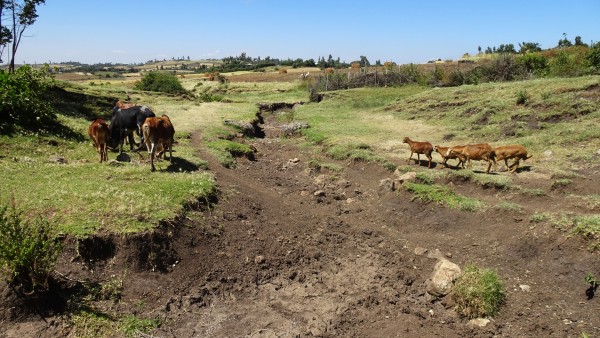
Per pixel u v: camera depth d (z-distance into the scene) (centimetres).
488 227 980
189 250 818
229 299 749
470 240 953
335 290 797
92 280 702
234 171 1429
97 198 871
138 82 4094
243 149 1703
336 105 3159
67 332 613
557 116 1828
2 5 2417
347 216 1157
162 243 791
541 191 1095
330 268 874
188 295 730
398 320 708
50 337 603
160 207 870
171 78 4078
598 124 1659
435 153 1684
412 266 884
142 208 848
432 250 931
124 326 636
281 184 1391
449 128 2088
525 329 676
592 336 639
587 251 782
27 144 1275
